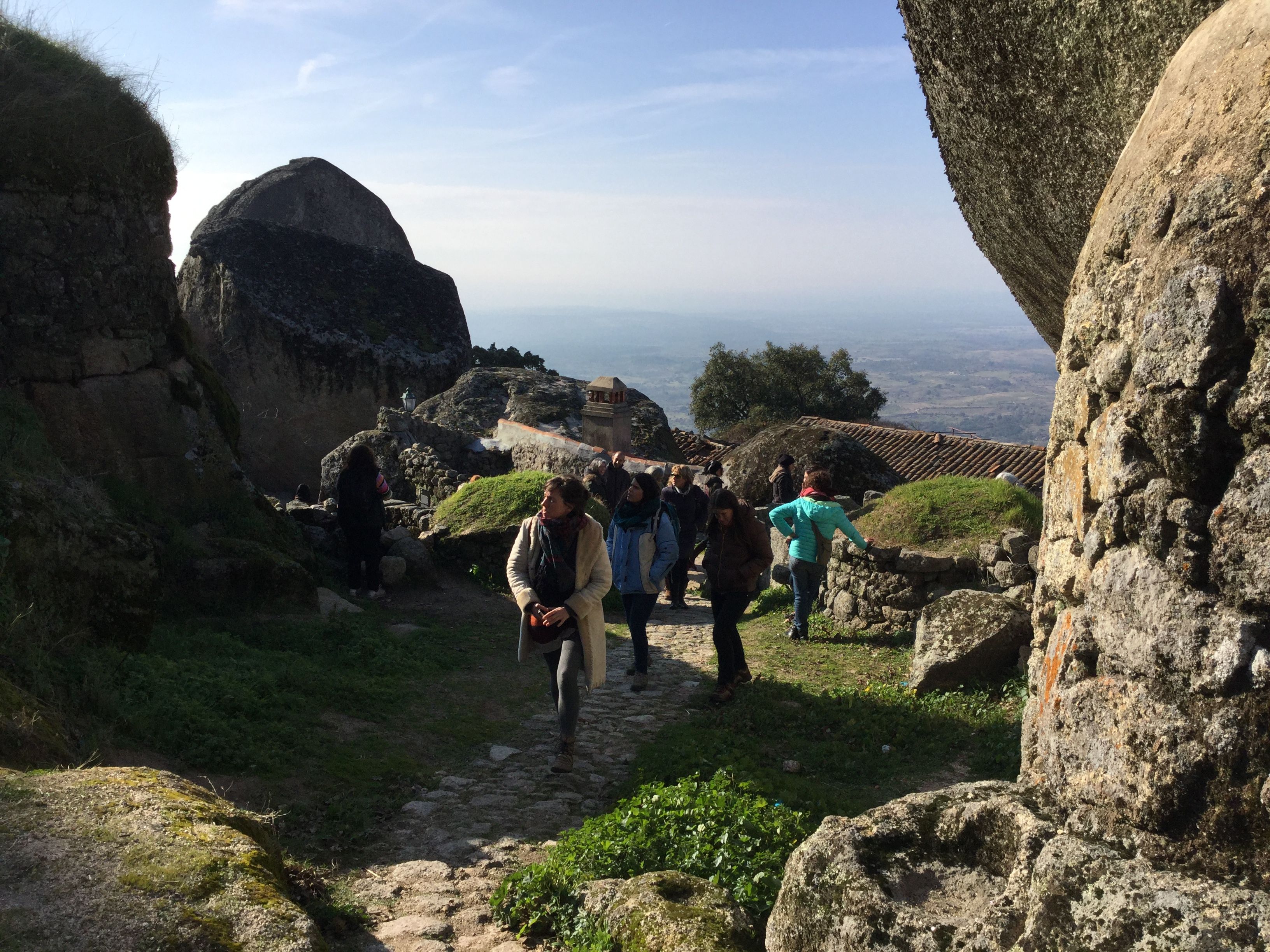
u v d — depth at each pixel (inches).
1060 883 72.0
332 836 170.6
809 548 353.1
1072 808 83.2
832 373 2095.2
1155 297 84.7
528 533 229.5
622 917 124.2
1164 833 73.1
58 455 318.7
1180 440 78.0
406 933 133.6
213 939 98.7
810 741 244.5
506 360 1507.1
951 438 1073.5
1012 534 333.1
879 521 389.1
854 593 368.8
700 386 2102.6
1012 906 75.4
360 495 395.9
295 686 245.1
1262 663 69.2
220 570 320.5
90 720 182.4
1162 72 104.1
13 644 187.0
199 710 205.0
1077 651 88.7
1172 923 65.0
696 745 226.8
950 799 91.3
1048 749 90.6
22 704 160.2
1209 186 81.2
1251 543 71.5
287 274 1037.2
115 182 344.5
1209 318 76.9
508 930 137.9
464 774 213.3
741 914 123.3
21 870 104.7
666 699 287.6
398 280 1133.1
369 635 317.4
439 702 265.1
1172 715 74.8
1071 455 101.9
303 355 978.7
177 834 116.3
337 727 228.2
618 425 791.7
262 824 136.8
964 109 147.6
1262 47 81.4
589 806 197.9
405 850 169.6
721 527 282.0
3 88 314.8
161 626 275.7
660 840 156.0
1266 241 75.2
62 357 330.0
